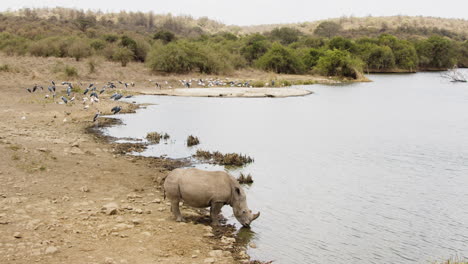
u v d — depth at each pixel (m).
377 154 19.59
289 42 124.75
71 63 58.22
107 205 10.64
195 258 8.47
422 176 16.27
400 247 10.23
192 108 32.94
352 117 30.61
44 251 7.91
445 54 102.75
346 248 10.06
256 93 43.28
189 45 61.72
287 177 15.66
